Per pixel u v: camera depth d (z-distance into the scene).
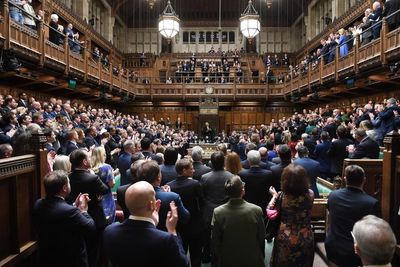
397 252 3.55
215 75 25.33
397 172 3.63
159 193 3.48
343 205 3.42
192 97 25.06
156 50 33.69
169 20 14.94
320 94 18.30
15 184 3.43
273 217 3.55
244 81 26.94
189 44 33.53
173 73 29.66
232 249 3.33
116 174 7.67
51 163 4.89
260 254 3.37
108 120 13.80
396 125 7.70
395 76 10.85
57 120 10.21
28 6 11.32
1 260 3.24
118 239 2.42
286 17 32.56
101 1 26.45
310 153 8.01
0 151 4.55
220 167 4.65
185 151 14.06
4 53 9.21
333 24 21.17
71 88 15.45
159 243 2.36
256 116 26.20
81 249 3.30
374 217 2.08
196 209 4.18
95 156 4.84
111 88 19.31
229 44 33.25
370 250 1.93
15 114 7.72
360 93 16.55
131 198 2.46
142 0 30.09
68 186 3.28
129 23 33.75
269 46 33.19
